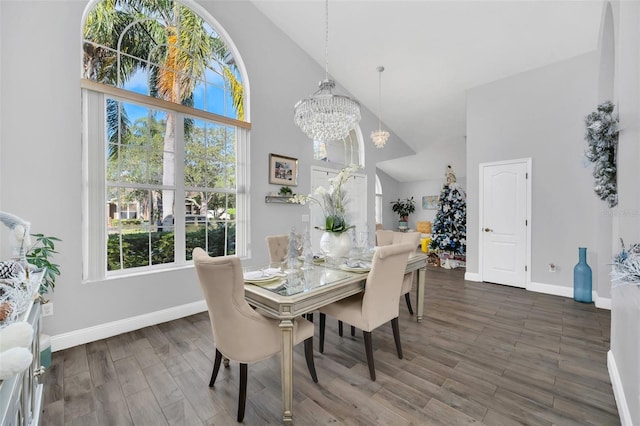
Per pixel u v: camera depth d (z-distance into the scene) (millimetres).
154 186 2912
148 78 2902
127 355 2215
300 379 1909
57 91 2314
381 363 2100
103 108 2555
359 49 4188
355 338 2541
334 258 2393
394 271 2027
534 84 3895
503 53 3770
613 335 1869
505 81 4176
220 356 1792
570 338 2467
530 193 3920
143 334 2592
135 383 1858
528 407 1615
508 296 3674
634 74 1338
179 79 3123
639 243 1142
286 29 4059
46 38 2268
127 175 2754
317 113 2709
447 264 5566
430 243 6160
